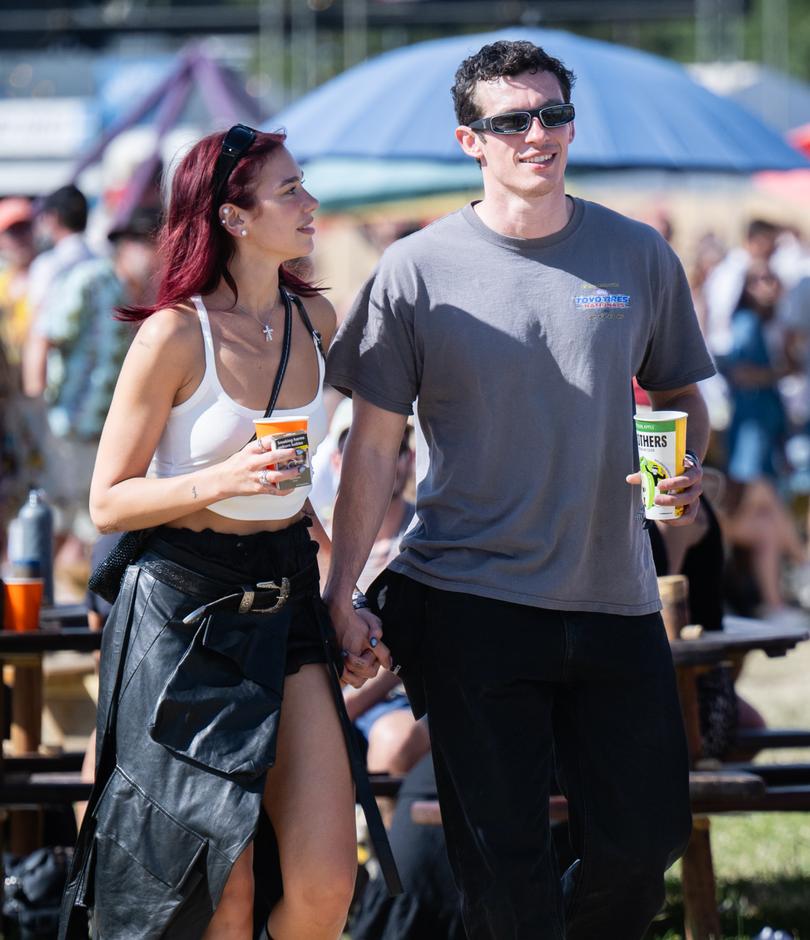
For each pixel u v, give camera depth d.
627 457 9.10
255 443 8.23
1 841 11.15
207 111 38.81
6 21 63.31
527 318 8.91
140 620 8.55
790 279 30.72
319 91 22.78
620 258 9.15
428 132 20.02
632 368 9.18
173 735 8.26
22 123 52.75
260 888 9.06
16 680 12.98
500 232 9.09
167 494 8.34
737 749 13.09
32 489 13.50
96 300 22.05
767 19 81.12
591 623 9.01
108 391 22.25
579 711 9.12
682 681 11.34
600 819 9.02
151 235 9.33
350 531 9.35
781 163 20.25
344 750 8.62
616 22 57.97
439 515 9.23
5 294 24.73
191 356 8.55
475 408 8.98
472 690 8.88
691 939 11.29
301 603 8.88
